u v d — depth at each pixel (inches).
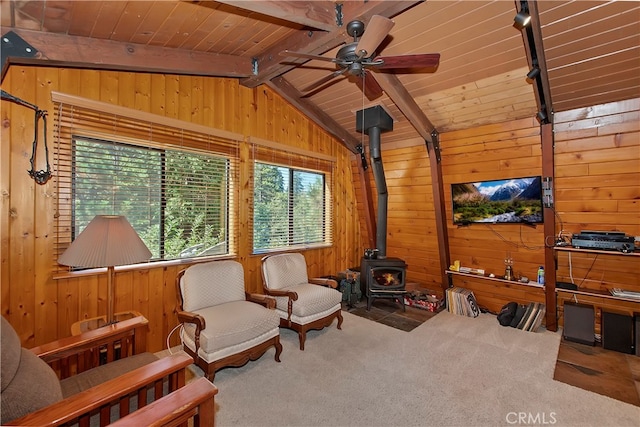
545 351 115.1
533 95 115.2
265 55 119.1
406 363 104.8
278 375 96.3
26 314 86.6
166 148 115.3
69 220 93.7
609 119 110.0
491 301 163.0
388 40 103.4
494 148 139.3
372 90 117.6
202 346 88.5
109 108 99.0
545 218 129.3
